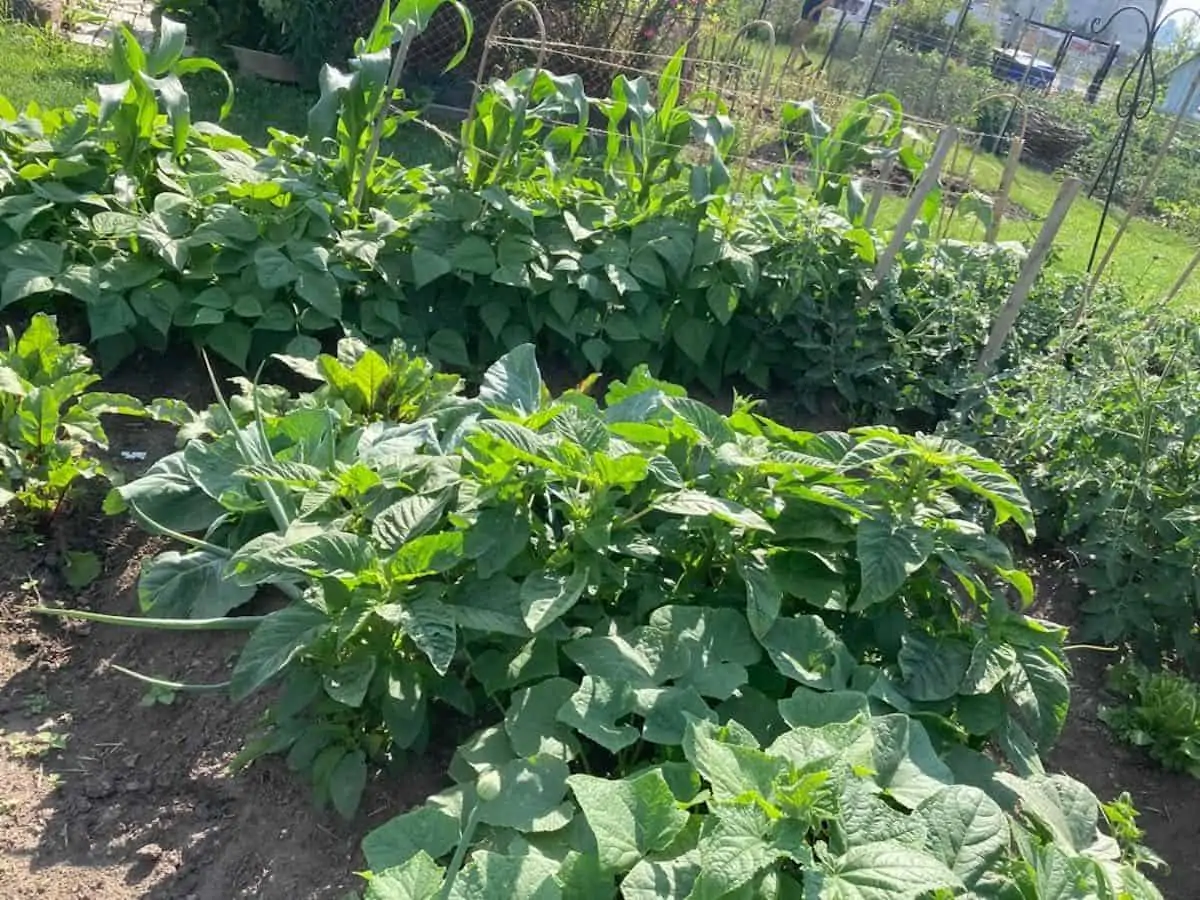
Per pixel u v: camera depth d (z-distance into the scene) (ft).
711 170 16.08
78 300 13.71
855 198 18.24
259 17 28.14
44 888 7.65
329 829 8.20
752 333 16.71
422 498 8.80
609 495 8.75
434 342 14.93
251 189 13.87
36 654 9.68
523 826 7.01
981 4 63.98
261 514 10.02
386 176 16.10
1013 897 6.73
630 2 29.78
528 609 8.04
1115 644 12.70
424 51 28.32
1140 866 9.89
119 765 8.75
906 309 16.63
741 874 5.98
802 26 40.83
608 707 7.78
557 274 15.34
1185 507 12.05
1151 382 13.60
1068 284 18.86
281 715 8.20
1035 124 47.50
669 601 9.18
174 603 9.65
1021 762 8.67
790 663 8.48
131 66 13.66
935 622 9.65
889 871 6.13
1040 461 14.17
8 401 10.66
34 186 13.28
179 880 7.86
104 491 11.33
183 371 13.82
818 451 10.00
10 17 27.45
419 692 8.19
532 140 17.08
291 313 13.75
